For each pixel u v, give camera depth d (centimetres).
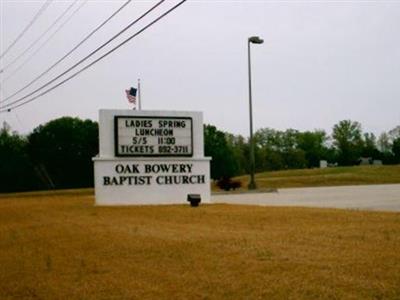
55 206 2677
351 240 1055
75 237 1361
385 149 12612
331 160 12725
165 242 1164
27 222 1880
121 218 1841
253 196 3369
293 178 6266
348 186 4888
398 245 965
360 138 12056
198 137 2706
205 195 2684
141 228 1477
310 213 1664
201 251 1025
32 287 838
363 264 816
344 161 12094
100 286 811
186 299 707
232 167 7600
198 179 2689
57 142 7019
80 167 7125
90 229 1517
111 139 2608
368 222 1342
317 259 876
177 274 848
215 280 788
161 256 1005
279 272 805
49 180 7131
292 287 715
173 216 1841
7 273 957
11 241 1377
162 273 863
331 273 773
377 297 645
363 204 2092
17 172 6869
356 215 1530
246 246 1047
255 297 688
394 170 6994
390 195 2812
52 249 1193
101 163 2575
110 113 2598
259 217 1628
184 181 2670
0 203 3397
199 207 2252
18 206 2867
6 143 7338
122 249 1112
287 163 12394
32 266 1006
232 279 786
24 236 1465
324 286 707
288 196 3150
